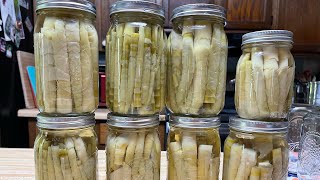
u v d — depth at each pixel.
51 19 0.30
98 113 0.99
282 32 0.33
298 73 1.38
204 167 0.35
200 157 0.35
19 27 1.13
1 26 0.97
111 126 0.34
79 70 0.31
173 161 0.36
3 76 1.00
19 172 0.46
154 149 0.34
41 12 0.31
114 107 0.34
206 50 0.33
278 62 0.33
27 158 0.53
